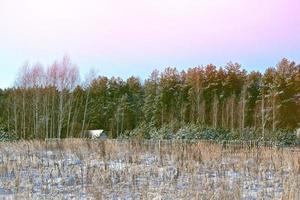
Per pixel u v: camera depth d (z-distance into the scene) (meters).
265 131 33.53
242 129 31.86
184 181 10.73
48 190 9.68
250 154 15.36
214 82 55.53
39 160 13.72
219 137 28.28
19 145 18.44
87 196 9.11
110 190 9.61
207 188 9.20
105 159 13.85
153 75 57.69
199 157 14.26
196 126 30.77
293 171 11.70
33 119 45.75
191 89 52.75
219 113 47.94
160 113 50.47
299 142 29.00
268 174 12.07
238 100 49.81
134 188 9.23
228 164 13.26
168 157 14.89
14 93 48.75
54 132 44.50
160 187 9.48
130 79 62.28
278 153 15.02
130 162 13.55
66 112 47.72
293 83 48.84
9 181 10.45
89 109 51.88
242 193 9.21
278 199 8.72
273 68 53.28
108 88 61.28
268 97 46.00
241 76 55.78
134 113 53.44
